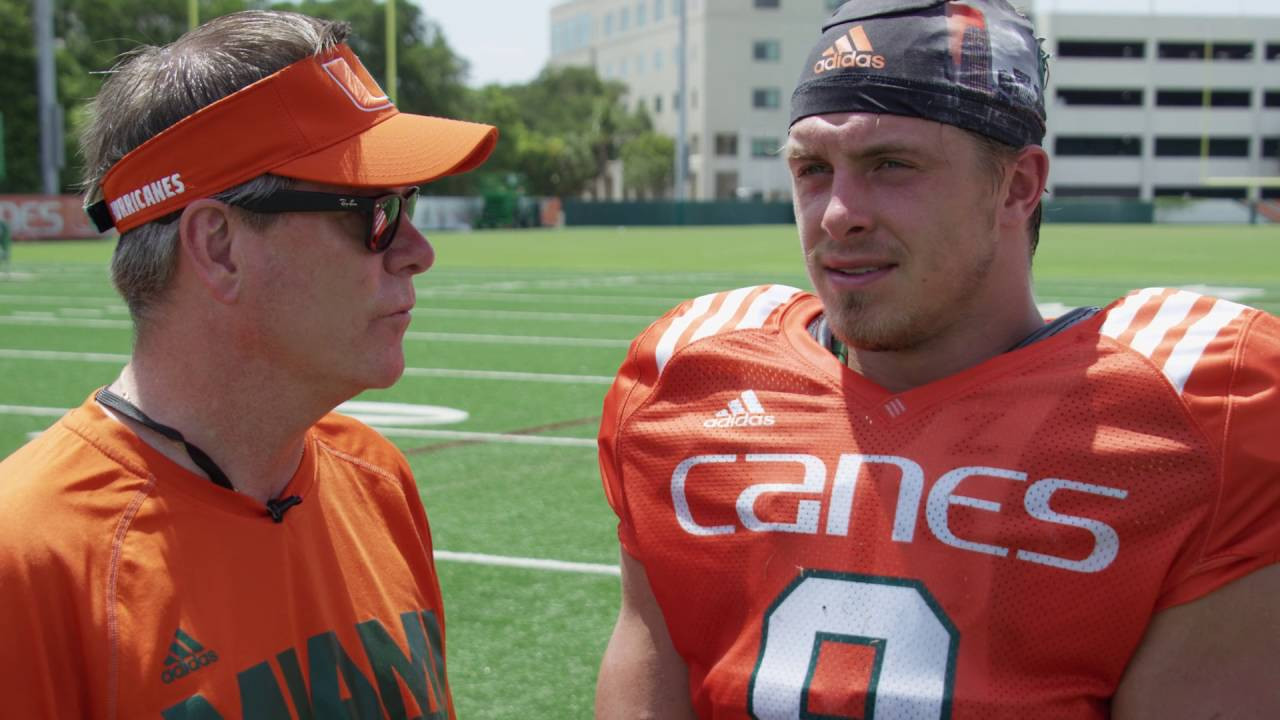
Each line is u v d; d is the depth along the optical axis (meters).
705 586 1.55
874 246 1.49
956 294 1.51
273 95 1.42
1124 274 17.86
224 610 1.44
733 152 68.50
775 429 1.58
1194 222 51.03
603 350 9.90
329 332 1.49
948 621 1.43
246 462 1.52
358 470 1.73
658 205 45.62
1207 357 1.46
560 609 3.76
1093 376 1.48
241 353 1.48
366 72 1.55
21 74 42.09
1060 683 1.42
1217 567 1.39
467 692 3.15
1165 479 1.41
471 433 6.47
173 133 1.41
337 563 1.60
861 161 1.47
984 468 1.47
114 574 1.38
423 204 42.88
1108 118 66.88
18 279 17.47
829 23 1.53
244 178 1.42
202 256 1.44
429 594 1.76
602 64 84.31
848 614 1.46
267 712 1.44
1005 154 1.49
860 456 1.53
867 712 1.42
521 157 65.25
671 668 1.63
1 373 8.57
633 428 1.67
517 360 9.34
